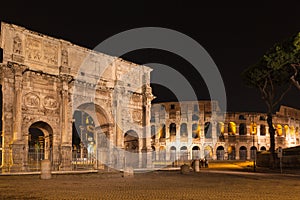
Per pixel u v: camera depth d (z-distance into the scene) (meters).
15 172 41.19
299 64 50.38
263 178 35.75
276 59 50.12
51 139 50.44
